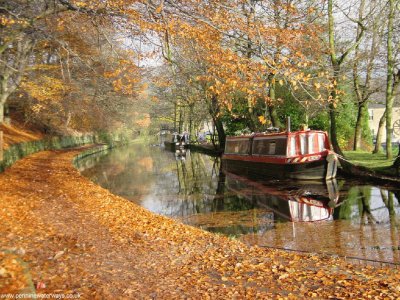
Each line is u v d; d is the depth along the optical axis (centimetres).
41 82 2755
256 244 1182
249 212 1664
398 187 1966
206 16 962
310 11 1470
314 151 2622
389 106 2459
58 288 637
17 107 4394
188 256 930
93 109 4397
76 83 2895
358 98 3156
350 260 1009
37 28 1297
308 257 982
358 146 3425
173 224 1310
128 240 1026
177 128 8625
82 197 1639
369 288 736
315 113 3250
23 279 527
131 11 1059
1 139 2144
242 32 963
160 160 4475
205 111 5119
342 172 2411
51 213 1246
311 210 1670
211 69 1029
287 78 954
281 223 1455
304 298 689
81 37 1678
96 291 645
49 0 1243
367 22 2553
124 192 2286
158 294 676
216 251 985
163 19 959
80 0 1129
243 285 752
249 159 3031
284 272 836
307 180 2444
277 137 2728
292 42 1020
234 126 4500
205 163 4056
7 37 1486
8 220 1058
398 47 2378
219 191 2262
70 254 837
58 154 4119
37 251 822
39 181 1947
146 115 9412
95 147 5875
